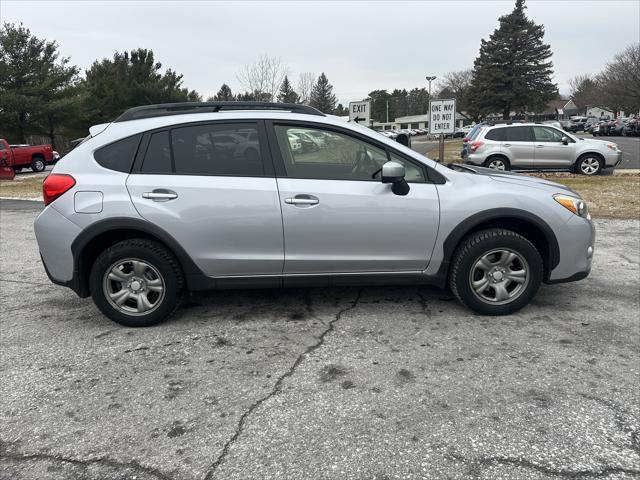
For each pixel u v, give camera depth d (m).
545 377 3.12
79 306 4.54
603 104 75.12
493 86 61.00
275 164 3.81
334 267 3.90
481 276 3.99
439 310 4.20
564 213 3.91
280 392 3.01
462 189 3.88
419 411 2.79
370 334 3.78
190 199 3.72
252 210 3.74
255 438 2.59
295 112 4.00
